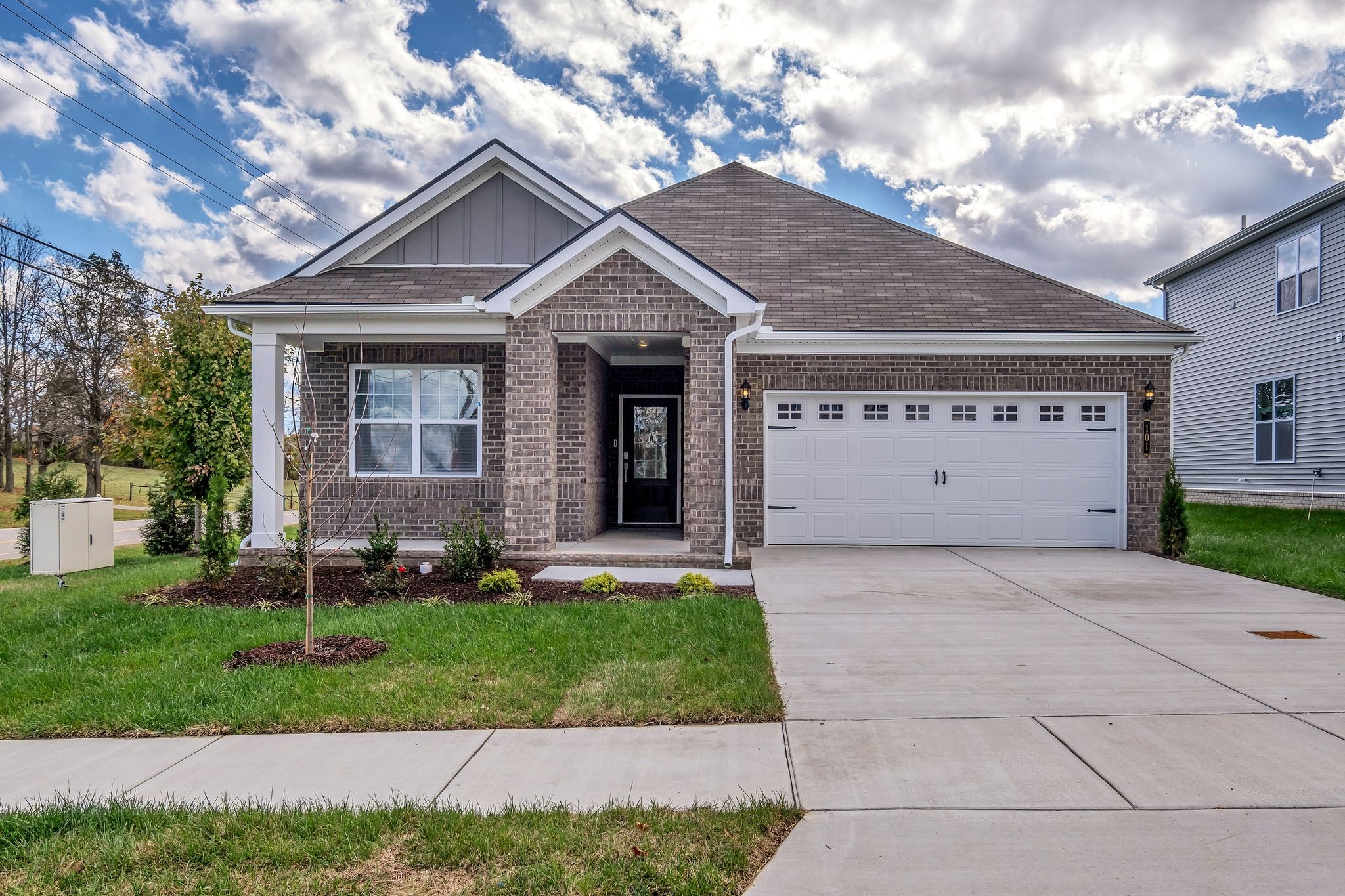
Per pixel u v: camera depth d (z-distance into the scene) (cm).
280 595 804
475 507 1134
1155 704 470
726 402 947
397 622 657
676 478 1400
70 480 1503
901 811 334
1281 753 393
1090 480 1153
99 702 472
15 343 3228
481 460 1153
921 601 768
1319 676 523
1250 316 1822
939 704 473
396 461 1161
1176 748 400
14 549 1741
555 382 988
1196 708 462
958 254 1336
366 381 1166
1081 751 397
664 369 1394
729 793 350
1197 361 2028
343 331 1029
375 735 432
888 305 1185
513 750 406
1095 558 1061
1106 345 1130
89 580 977
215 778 375
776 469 1175
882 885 277
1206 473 1994
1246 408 1830
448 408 1162
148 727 443
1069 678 521
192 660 561
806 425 1173
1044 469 1156
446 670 528
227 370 1319
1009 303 1195
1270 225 1698
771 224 1410
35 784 371
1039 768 377
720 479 950
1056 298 1212
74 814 330
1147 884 276
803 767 380
